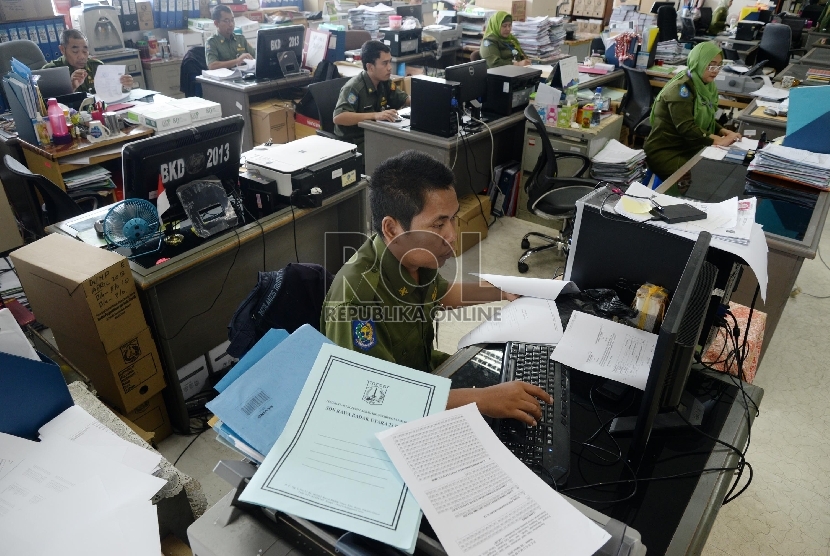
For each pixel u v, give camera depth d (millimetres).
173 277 1943
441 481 694
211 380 2248
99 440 981
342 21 6184
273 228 2090
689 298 903
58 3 4719
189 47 5414
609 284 1430
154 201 1864
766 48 5418
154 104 3545
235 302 2254
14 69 3045
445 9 6562
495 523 657
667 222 1313
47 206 2656
